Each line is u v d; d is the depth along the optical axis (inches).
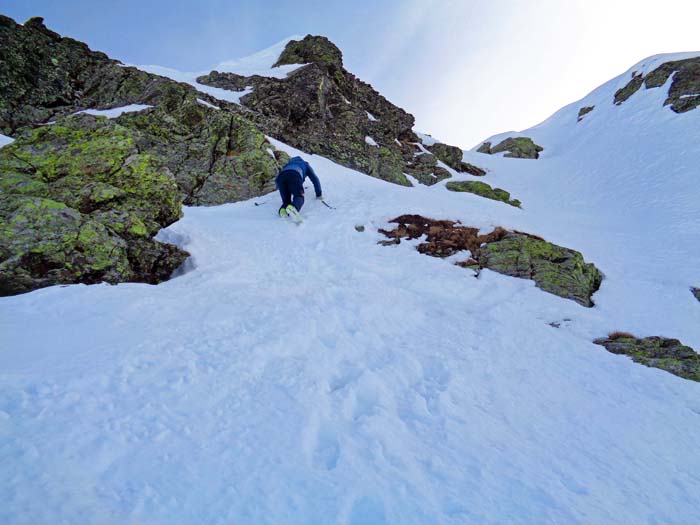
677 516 124.7
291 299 271.0
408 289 350.3
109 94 912.3
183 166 676.7
